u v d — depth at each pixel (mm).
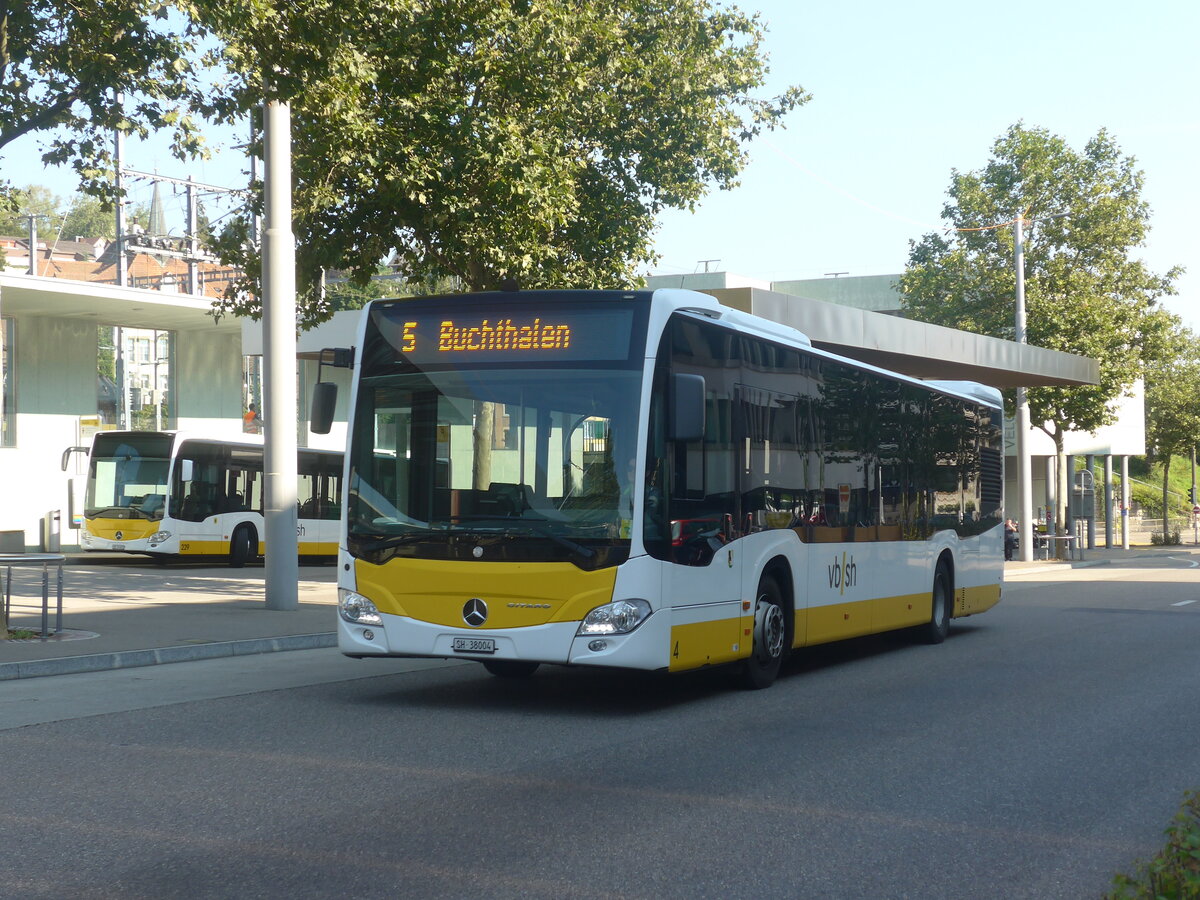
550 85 20062
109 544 31406
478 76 19594
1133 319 44938
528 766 8094
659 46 22781
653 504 9898
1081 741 9312
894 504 14953
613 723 9844
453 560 10047
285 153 18484
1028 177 44781
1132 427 60719
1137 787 7816
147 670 12961
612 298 10188
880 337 29234
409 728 9461
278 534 18547
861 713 10477
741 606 11164
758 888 5562
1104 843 6492
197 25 14203
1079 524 54469
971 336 33094
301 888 5426
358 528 10438
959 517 17391
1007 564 39406
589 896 5387
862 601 13898
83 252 63281
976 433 18406
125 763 8031
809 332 26875
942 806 7223
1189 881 4551
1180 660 14508
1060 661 14445
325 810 6832
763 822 6738
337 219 20375
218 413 40812
